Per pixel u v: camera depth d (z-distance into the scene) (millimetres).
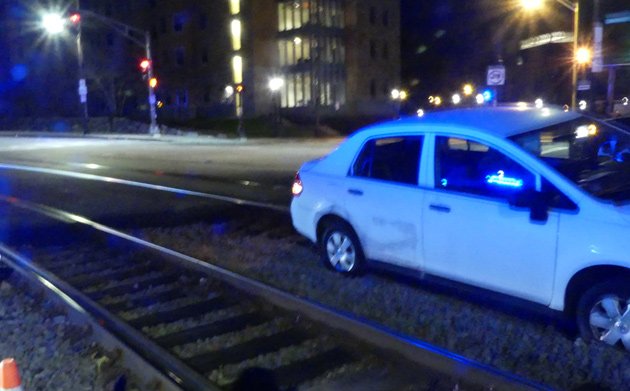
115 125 53562
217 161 25109
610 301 5270
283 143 38750
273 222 11727
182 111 63781
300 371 5410
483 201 5957
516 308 6590
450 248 6219
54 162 26453
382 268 7102
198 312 6961
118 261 9297
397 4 64750
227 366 5566
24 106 72438
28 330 6543
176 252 8750
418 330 6176
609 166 6223
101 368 5480
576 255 5316
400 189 6707
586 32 31656
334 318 5965
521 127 6199
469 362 4922
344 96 60719
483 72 79688
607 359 5195
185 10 62219
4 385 3564
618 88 58000
